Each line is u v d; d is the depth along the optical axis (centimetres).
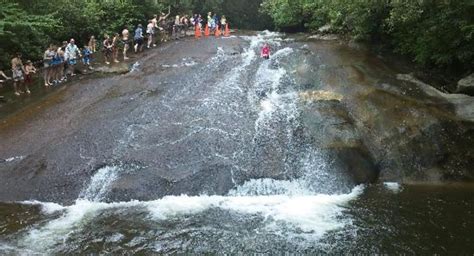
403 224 1007
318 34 2503
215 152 1255
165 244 933
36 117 1470
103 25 2548
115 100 1555
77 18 2311
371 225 1003
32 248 919
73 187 1165
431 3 1484
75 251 909
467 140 1288
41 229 992
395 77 1603
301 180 1197
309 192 1176
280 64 1789
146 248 920
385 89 1488
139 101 1538
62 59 1823
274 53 1969
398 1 1561
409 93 1459
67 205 1116
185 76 1731
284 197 1152
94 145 1294
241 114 1431
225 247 923
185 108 1472
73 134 1348
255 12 4875
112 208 1091
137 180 1168
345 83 1548
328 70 1653
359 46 2005
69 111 1500
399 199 1127
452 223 1012
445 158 1259
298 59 1817
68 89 1694
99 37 2455
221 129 1349
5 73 1806
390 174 1244
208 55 2038
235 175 1185
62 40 2261
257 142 1298
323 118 1366
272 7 3338
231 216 1046
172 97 1557
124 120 1412
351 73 1612
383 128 1322
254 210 1077
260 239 950
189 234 969
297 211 1071
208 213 1059
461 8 1427
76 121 1423
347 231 980
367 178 1223
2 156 1265
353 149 1260
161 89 1628
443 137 1286
